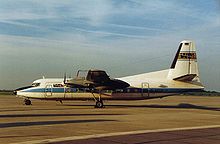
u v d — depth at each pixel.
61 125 18.33
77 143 12.19
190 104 48.88
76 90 36.44
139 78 37.25
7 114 25.33
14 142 12.41
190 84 36.72
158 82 36.91
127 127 17.77
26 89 37.56
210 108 38.47
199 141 12.89
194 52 36.81
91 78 34.75
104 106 38.97
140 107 38.72
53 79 37.50
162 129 17.00
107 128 17.17
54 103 45.50
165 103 52.34
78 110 31.19
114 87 35.53
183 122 21.11
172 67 36.94
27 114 25.45
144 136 14.23
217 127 18.20
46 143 12.18
